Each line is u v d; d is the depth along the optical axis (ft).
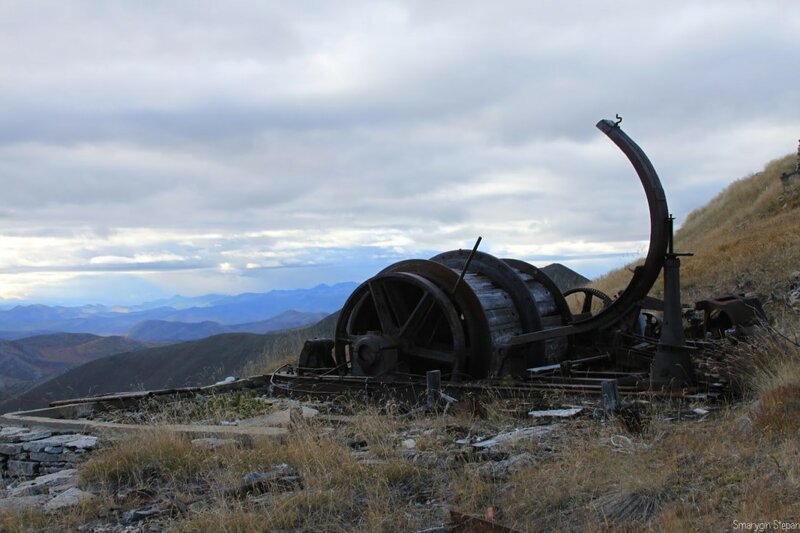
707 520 16.34
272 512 20.21
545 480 20.56
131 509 22.00
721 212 122.52
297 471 23.93
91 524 21.22
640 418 26.22
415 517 19.71
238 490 22.29
